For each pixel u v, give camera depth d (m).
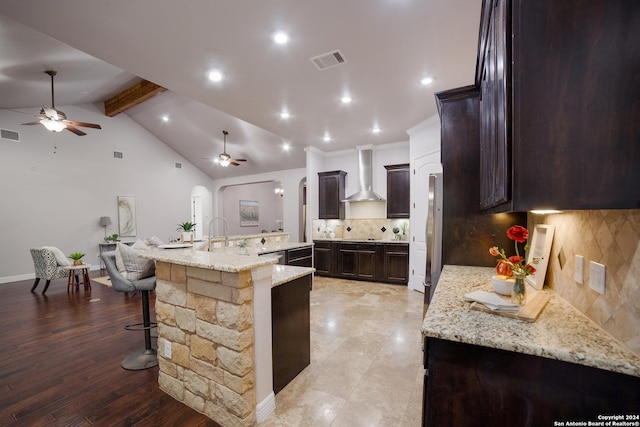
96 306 4.12
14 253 5.85
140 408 1.90
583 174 0.81
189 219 9.23
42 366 2.44
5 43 3.32
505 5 0.93
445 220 2.33
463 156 2.27
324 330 3.19
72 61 4.19
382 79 3.05
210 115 6.55
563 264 1.44
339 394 2.04
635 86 0.77
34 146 6.15
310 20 2.12
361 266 5.62
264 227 12.73
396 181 5.49
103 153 7.25
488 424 1.02
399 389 2.10
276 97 3.54
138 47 2.45
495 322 1.15
